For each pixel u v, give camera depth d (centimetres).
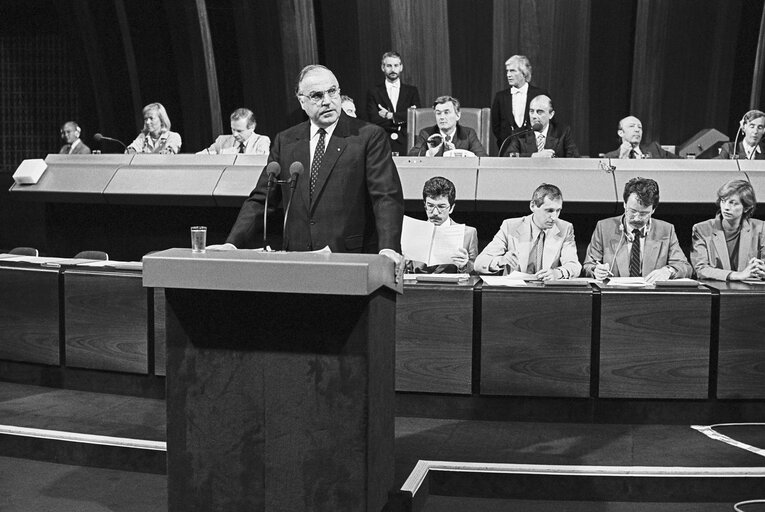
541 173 581
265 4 980
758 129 606
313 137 353
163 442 366
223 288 262
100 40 1029
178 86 1034
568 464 346
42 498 337
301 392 267
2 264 479
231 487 273
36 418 405
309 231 346
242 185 623
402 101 758
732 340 395
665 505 336
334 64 1007
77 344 452
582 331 399
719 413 404
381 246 331
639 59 935
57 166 682
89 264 475
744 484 336
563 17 960
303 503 268
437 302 406
